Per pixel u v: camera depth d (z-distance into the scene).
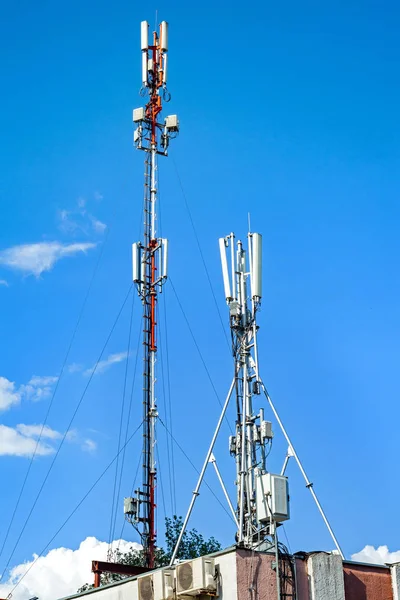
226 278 41.91
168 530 64.88
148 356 52.25
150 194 55.31
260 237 42.00
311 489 37.38
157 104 57.31
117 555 56.62
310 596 27.77
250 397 39.66
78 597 32.38
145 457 50.38
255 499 36.75
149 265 53.75
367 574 29.17
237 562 27.06
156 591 28.66
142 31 59.09
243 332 40.78
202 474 38.28
